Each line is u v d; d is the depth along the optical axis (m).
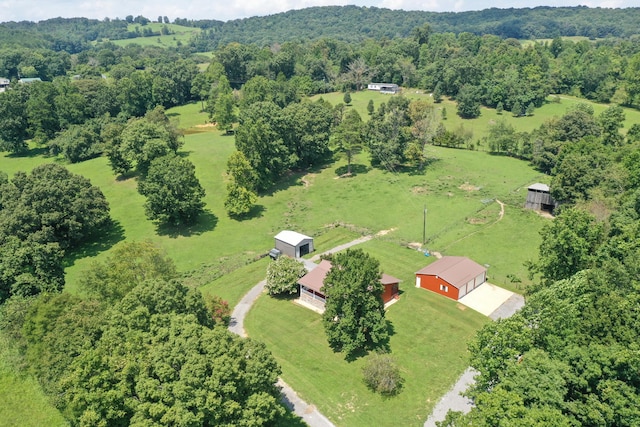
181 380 29.80
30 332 40.56
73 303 40.84
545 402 28.16
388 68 190.12
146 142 96.94
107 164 110.69
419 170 102.81
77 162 116.62
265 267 66.62
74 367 32.19
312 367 45.12
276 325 52.28
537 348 33.16
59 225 70.06
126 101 154.12
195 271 66.19
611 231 51.81
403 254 68.44
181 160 80.31
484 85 158.50
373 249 70.38
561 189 74.81
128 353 32.72
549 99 163.88
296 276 57.38
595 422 27.47
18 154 127.31
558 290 40.28
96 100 148.88
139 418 29.41
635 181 70.50
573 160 75.31
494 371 32.62
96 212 75.50
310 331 50.84
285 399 41.03
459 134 122.56
